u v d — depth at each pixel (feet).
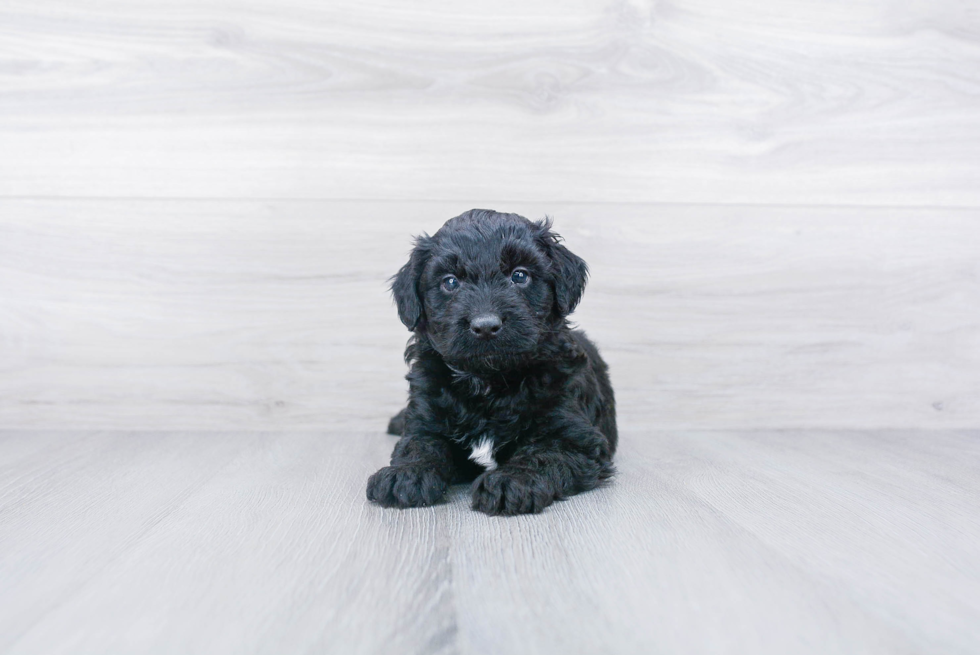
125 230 2.65
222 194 2.66
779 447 2.46
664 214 2.71
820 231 2.73
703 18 2.69
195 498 1.89
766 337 2.74
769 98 2.72
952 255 2.75
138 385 2.68
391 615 1.29
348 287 2.68
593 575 1.42
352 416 2.71
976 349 2.77
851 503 1.84
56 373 2.67
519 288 1.99
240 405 2.70
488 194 2.69
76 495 1.91
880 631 1.24
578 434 1.99
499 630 1.24
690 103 2.70
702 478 2.07
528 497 1.76
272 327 2.68
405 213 2.68
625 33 2.68
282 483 2.02
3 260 2.64
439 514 1.77
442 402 2.03
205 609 1.31
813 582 1.40
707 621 1.26
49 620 1.28
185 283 2.66
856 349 2.76
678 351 2.73
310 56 2.65
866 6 2.72
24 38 2.61
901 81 2.73
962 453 2.38
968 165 2.75
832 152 2.73
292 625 1.26
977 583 1.40
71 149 2.64
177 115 2.64
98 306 2.66
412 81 2.66
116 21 2.62
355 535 1.63
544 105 2.68
